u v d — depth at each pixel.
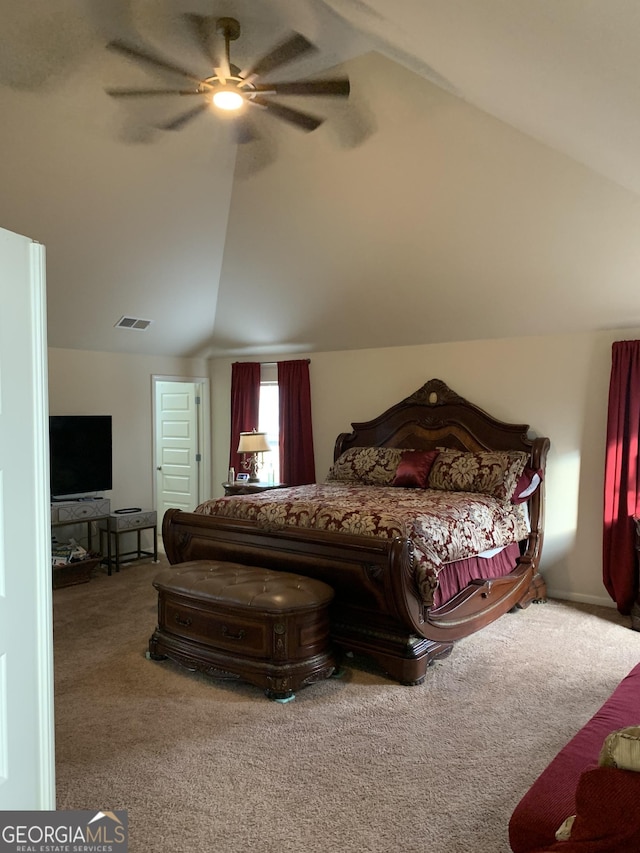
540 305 4.71
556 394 4.97
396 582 3.26
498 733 2.84
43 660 1.50
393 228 4.48
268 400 6.96
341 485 5.34
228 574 3.58
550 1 1.41
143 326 5.95
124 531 5.78
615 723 2.01
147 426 6.54
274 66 2.82
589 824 1.32
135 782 2.47
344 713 3.05
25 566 1.44
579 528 4.88
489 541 4.13
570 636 4.09
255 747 2.73
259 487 5.97
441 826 2.20
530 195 3.80
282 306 5.84
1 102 3.30
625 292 4.32
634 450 4.43
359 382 6.10
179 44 3.05
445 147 3.67
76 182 4.03
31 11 2.77
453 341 5.50
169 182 4.34
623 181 3.26
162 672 3.53
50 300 5.02
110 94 2.82
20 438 1.43
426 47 2.31
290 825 2.21
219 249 5.35
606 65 1.65
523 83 2.16
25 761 1.43
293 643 3.21
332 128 3.79
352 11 2.35
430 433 5.53
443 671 3.55
